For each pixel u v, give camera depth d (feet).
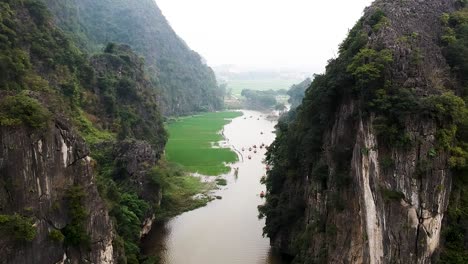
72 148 125.59
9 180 110.42
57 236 116.47
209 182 310.65
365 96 129.90
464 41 140.26
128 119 303.89
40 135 115.03
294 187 189.67
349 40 156.76
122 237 166.91
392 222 121.49
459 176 126.62
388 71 127.44
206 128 558.15
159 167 239.09
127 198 199.21
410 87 124.77
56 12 404.77
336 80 145.28
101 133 253.65
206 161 372.38
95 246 130.00
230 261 184.65
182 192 281.74
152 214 221.05
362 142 133.08
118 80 318.86
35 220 113.29
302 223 177.58
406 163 119.24
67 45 278.46
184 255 190.08
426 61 132.87
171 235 213.25
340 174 145.07
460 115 121.90
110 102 292.40
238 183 309.83
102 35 595.06
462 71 138.00
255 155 406.00
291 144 190.39
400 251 120.57
